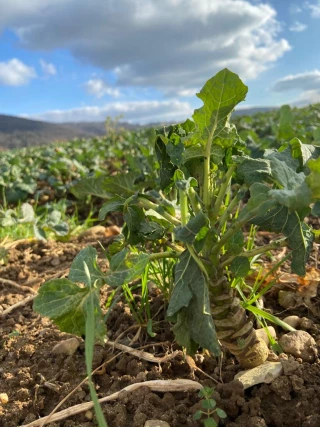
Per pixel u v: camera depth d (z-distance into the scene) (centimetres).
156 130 45
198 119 40
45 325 58
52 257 86
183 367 46
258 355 43
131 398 42
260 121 302
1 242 96
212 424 36
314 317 55
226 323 40
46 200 140
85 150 246
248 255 40
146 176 116
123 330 54
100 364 48
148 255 38
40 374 48
